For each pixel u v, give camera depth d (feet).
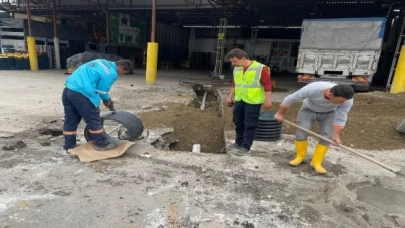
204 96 38.32
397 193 10.74
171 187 10.49
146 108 23.90
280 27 83.35
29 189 9.91
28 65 58.23
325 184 11.15
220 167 12.39
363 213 9.04
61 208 8.87
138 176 11.25
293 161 12.88
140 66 83.66
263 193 10.31
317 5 49.90
